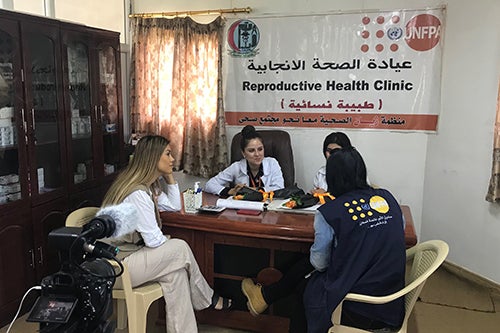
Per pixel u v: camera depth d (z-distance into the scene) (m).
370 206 1.63
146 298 1.94
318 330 1.61
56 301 0.98
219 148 3.73
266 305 2.12
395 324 1.64
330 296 1.58
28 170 2.53
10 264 2.45
